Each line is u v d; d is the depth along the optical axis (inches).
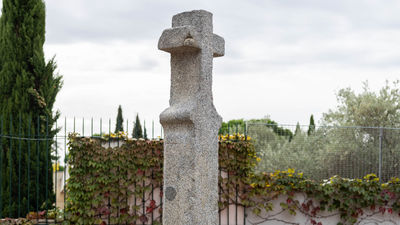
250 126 373.4
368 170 374.3
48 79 336.5
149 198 277.3
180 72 167.9
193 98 163.6
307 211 284.8
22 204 312.0
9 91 322.7
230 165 280.7
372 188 279.7
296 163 378.3
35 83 330.6
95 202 263.7
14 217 309.7
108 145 270.1
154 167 275.6
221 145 280.4
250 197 283.6
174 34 160.2
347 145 380.5
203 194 165.0
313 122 657.0
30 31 329.4
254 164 285.4
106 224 271.7
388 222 282.2
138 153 271.9
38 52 329.1
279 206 286.2
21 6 329.4
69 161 261.7
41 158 323.9
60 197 423.2
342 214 282.8
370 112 514.9
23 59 327.0
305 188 280.7
